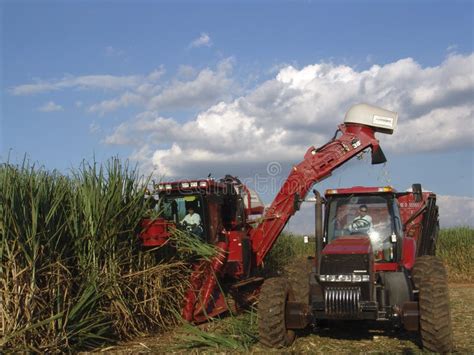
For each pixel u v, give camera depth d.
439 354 7.24
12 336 6.89
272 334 7.54
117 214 8.62
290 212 11.77
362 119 11.88
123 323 8.45
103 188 8.77
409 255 8.49
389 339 8.17
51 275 7.53
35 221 7.33
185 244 9.58
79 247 8.12
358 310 7.38
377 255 8.33
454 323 9.38
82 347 7.71
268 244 11.91
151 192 9.76
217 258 10.10
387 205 8.52
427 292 7.31
